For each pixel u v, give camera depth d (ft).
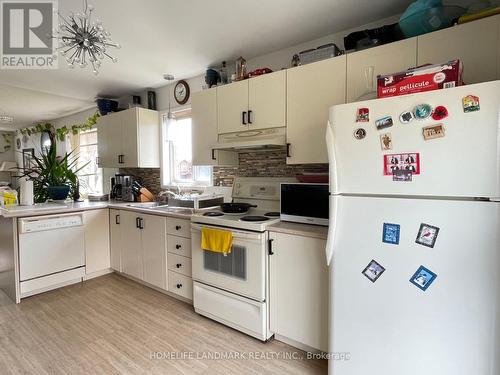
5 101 14.16
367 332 4.57
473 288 3.76
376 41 6.02
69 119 17.67
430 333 4.06
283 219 6.94
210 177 10.62
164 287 9.05
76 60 6.79
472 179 3.69
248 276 6.66
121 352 6.31
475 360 3.78
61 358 6.09
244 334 7.02
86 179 15.83
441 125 3.83
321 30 7.40
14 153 24.04
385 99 4.22
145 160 11.52
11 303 8.60
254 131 7.66
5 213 8.48
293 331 6.22
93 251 10.44
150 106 11.98
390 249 4.29
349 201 4.60
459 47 4.88
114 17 6.61
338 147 4.64
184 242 8.38
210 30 7.31
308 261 5.92
